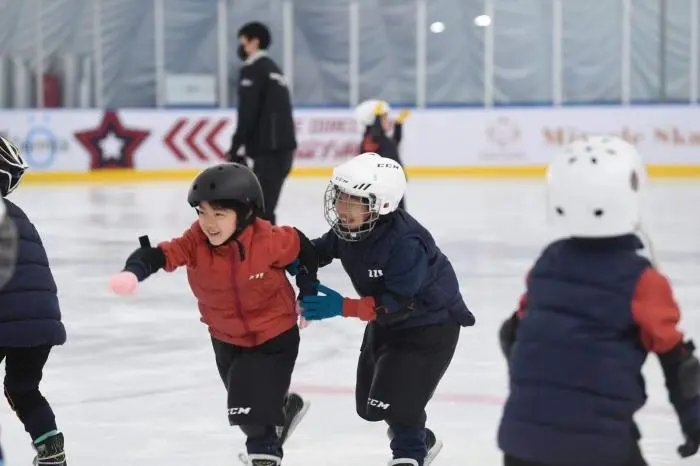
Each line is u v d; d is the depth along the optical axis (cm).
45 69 3641
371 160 606
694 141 3600
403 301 612
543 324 470
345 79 3788
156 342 1110
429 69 3803
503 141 3638
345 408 851
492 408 848
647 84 3797
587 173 456
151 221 2289
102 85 3672
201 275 606
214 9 3706
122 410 848
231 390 607
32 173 3441
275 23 3744
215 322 624
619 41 3781
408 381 626
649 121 3606
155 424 809
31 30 3622
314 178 3581
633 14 3775
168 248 595
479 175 3641
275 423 603
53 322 622
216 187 578
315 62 3781
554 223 475
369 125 1794
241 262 598
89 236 2038
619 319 458
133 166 3553
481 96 3812
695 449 465
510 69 3806
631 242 470
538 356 469
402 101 3803
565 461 458
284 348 625
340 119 3638
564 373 461
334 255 645
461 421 813
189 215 2409
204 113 3603
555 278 473
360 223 604
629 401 458
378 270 618
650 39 3778
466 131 3638
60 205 2647
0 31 3606
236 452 740
